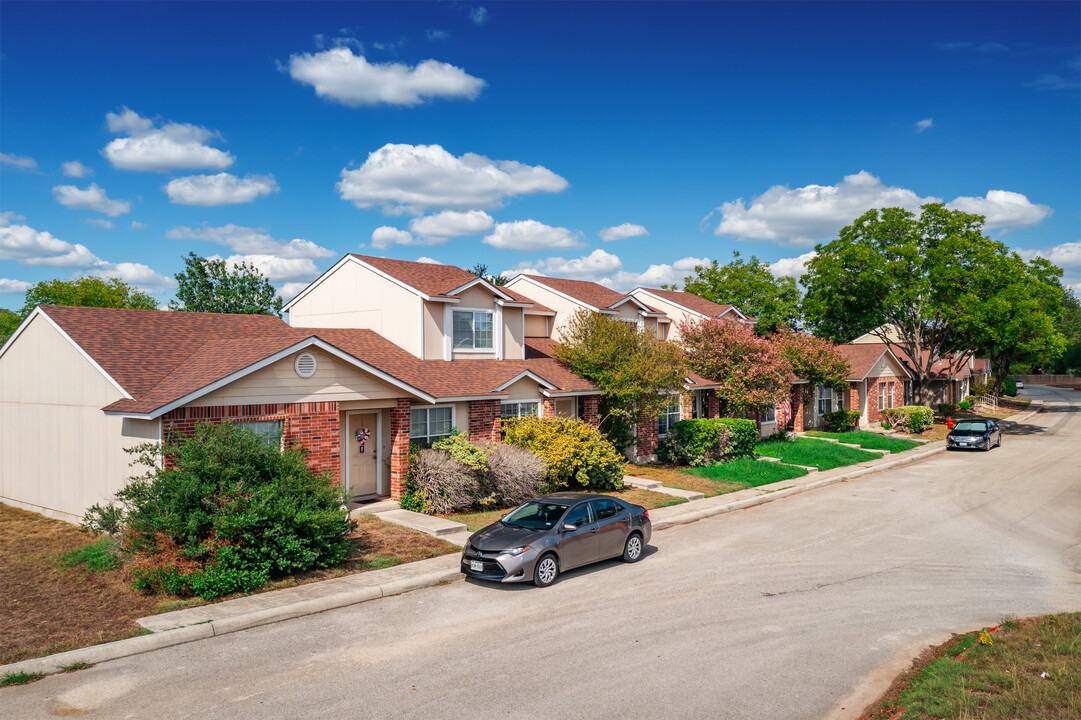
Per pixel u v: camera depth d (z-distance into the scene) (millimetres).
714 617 11109
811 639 10133
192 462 12758
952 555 15312
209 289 50906
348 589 12328
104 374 16062
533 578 12797
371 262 24719
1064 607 11688
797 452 31531
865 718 7664
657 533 17703
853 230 46344
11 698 8227
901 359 51500
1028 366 127625
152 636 9945
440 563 14094
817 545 16266
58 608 11266
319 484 13953
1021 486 24891
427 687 8469
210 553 12328
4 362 20156
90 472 16609
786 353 34500
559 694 8250
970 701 7410
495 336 25422
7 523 17250
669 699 8125
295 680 8711
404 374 20422
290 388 16438
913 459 32406
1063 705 7219
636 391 24766
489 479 19344
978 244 42281
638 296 37469
